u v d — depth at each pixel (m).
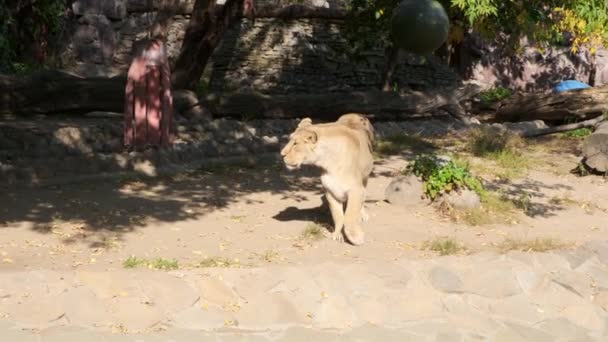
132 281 6.86
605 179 12.95
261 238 8.55
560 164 14.12
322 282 7.28
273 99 15.75
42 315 6.47
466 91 18.92
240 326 6.77
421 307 7.38
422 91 19.50
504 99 19.52
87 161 10.98
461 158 14.12
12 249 7.71
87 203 9.65
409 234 8.96
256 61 19.34
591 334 7.58
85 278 6.81
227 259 7.71
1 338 6.12
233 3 15.11
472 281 7.75
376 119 17.55
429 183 10.19
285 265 7.58
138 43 12.00
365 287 7.36
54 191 10.12
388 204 10.27
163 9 12.59
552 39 20.28
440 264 7.84
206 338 6.50
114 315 6.60
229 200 10.26
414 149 14.85
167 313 6.72
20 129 11.30
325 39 19.75
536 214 10.45
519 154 14.55
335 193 8.35
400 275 7.55
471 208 9.97
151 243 8.20
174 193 10.49
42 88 13.43
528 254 8.32
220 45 19.27
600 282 8.27
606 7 11.49
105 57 19.91
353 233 8.35
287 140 14.02
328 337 6.77
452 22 17.16
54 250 7.77
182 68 15.23
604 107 17.70
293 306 7.04
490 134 15.79
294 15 19.34
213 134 13.73
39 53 18.50
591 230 9.78
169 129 12.26
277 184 11.36
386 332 6.95
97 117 13.98
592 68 24.80
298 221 9.29
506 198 10.77
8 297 6.54
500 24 14.88
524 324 7.50
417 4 9.58
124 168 11.29
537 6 13.05
